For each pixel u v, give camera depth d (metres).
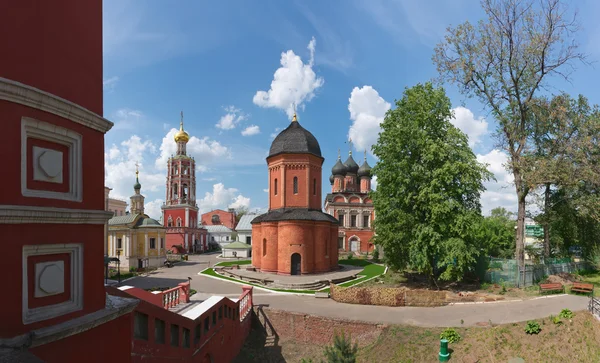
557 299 22.81
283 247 37.00
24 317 5.00
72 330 5.45
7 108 4.87
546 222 35.41
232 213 104.88
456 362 15.59
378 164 30.88
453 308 22.16
